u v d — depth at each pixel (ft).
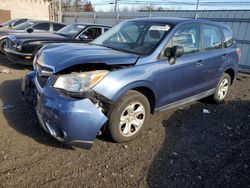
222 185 9.83
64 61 10.85
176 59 13.61
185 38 14.46
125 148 11.78
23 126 12.96
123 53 12.46
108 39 14.94
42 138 11.96
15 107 15.34
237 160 11.64
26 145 11.30
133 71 11.57
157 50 12.76
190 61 14.46
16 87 19.49
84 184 9.26
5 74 23.29
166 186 9.52
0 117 13.82
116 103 11.27
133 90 12.04
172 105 14.34
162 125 14.52
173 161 11.10
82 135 10.27
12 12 89.45
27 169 9.77
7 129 12.55
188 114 16.55
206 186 9.70
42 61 11.71
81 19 73.92
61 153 10.96
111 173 10.00
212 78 16.98
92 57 11.09
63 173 9.73
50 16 97.96
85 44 14.40
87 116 10.14
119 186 9.32
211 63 16.31
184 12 47.01
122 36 14.56
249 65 37.83
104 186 9.25
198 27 15.62
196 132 14.11
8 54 25.49
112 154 11.22
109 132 11.58
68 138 10.28
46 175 9.54
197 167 10.83
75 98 10.21
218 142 13.21
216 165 11.10
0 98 16.80
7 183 8.95
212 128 14.83
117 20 60.44
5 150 10.82
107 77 10.71
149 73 12.14
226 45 18.34
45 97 10.49
